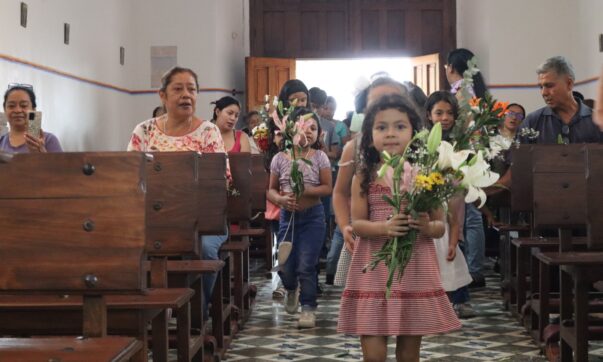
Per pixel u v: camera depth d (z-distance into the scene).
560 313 4.98
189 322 4.37
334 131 10.79
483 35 14.57
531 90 14.21
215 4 14.34
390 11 15.77
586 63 13.34
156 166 4.31
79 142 11.52
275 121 6.58
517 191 6.12
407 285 3.65
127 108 14.14
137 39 14.44
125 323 3.45
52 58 10.47
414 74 15.78
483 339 6.06
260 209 7.70
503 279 7.64
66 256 2.89
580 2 13.61
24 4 9.46
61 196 2.92
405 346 3.77
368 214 3.76
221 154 5.00
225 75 14.85
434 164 3.42
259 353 5.70
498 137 4.50
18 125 6.89
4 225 2.92
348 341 6.09
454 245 5.52
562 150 5.11
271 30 15.84
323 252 10.32
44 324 3.51
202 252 5.27
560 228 5.07
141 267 2.88
